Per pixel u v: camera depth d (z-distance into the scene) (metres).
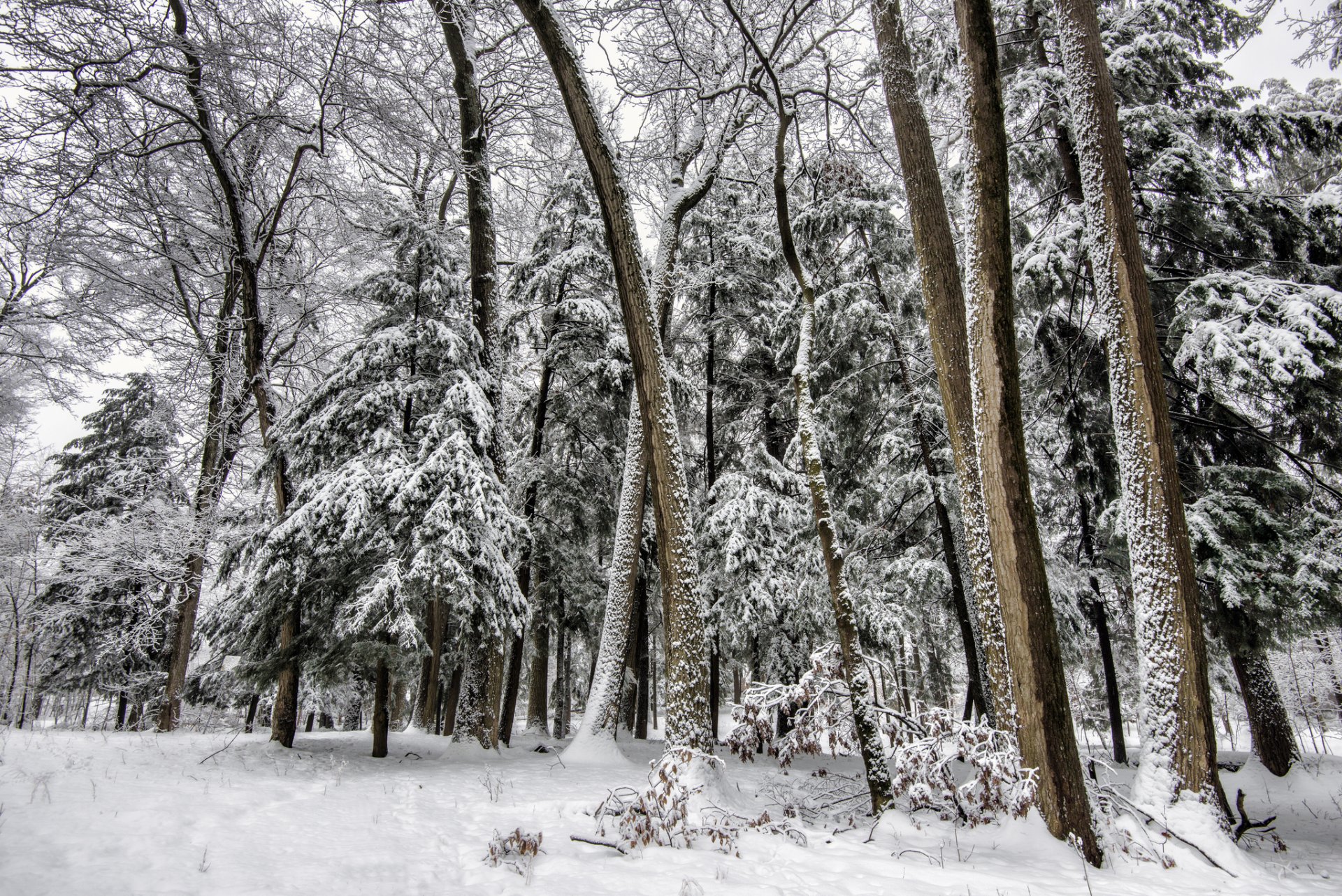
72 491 18.06
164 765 7.03
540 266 14.54
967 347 7.02
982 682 9.21
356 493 8.45
